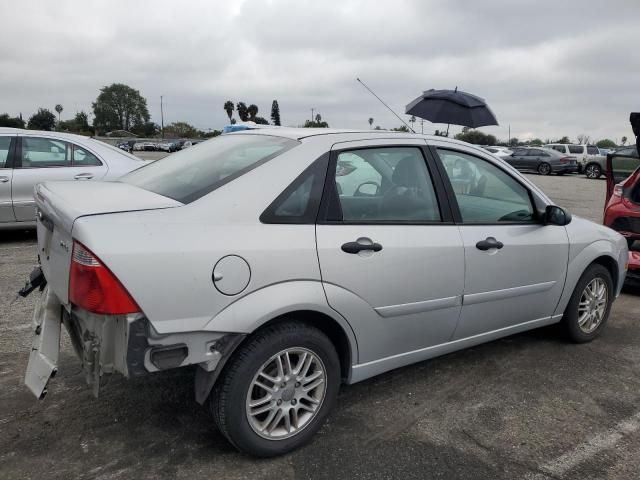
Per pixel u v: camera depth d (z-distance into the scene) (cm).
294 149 277
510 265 350
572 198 1540
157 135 10138
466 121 815
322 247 263
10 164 690
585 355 405
